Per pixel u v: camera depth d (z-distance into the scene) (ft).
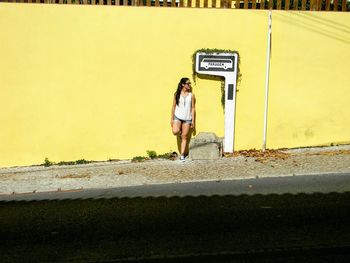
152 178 29.09
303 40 33.99
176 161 33.12
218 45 33.99
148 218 22.02
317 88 34.35
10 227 21.61
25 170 33.47
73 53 33.99
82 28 33.76
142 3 34.40
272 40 33.99
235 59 33.65
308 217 21.17
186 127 33.19
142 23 33.81
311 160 31.22
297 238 18.84
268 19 33.76
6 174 32.42
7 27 33.68
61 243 19.40
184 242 18.93
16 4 33.53
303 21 33.83
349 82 34.35
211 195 25.13
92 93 34.35
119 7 33.65
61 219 22.47
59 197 26.30
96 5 33.63
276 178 27.76
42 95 34.30
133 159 34.71
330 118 34.58
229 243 18.65
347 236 18.89
